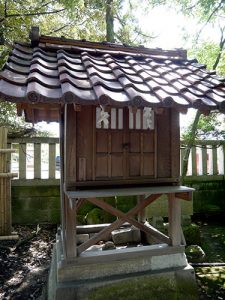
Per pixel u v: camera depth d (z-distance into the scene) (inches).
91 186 99.0
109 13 257.8
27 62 95.8
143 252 108.0
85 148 98.2
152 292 104.3
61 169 118.2
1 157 196.4
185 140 231.0
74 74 85.3
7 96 64.3
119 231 145.6
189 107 78.7
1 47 230.4
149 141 105.0
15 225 219.6
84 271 102.6
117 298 100.6
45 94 68.0
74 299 97.4
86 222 201.3
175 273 108.8
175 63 123.4
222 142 247.0
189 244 179.8
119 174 101.1
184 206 213.9
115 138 101.3
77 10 244.8
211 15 197.0
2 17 207.0
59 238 128.7
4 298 126.2
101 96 69.7
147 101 74.1
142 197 137.5
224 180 255.3
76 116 97.2
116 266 106.1
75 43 119.4
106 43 124.7
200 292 122.8
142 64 113.8
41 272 150.4
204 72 111.7
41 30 257.9
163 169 106.5
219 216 253.6
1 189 194.5
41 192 224.7
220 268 147.3
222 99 83.6
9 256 169.3
